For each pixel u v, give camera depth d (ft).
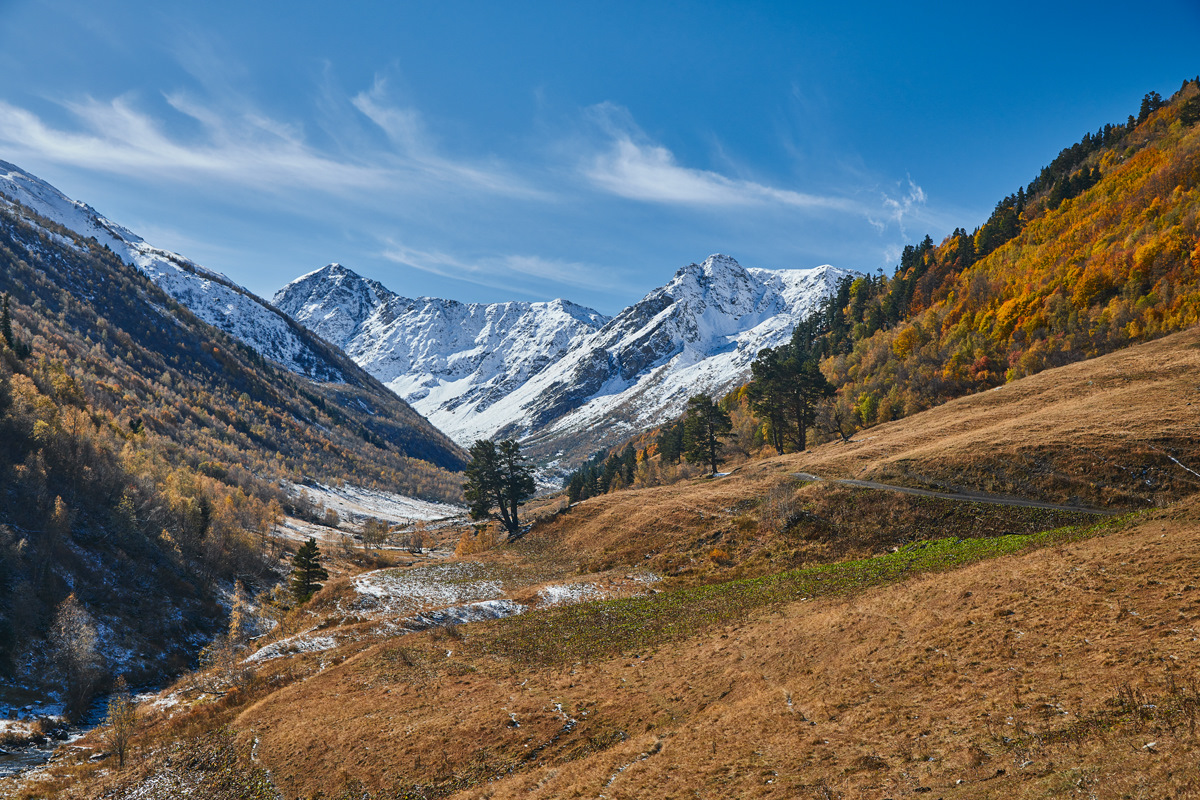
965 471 196.44
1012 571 100.68
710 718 84.53
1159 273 358.02
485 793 80.69
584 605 173.99
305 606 224.12
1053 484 174.19
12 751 150.10
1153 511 115.55
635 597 175.32
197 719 136.87
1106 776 44.50
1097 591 81.30
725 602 148.97
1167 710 50.08
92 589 249.75
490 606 185.16
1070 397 249.55
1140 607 72.49
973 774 52.60
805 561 182.29
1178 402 196.95
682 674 106.63
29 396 359.05
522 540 295.69
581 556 250.98
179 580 292.81
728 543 212.02
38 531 261.44
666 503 269.23
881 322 631.97
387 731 106.52
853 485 210.79
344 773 96.12
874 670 82.07
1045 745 52.70
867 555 174.70
